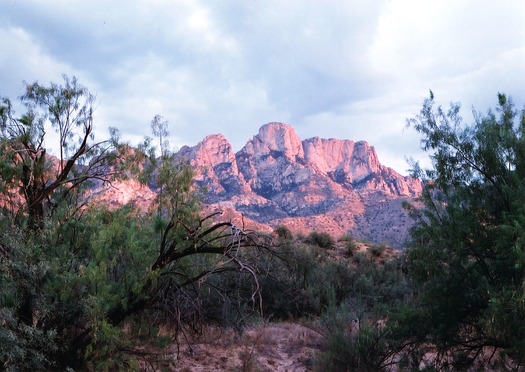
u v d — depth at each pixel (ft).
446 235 26.78
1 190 26.27
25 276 24.41
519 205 24.20
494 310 22.68
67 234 27.68
